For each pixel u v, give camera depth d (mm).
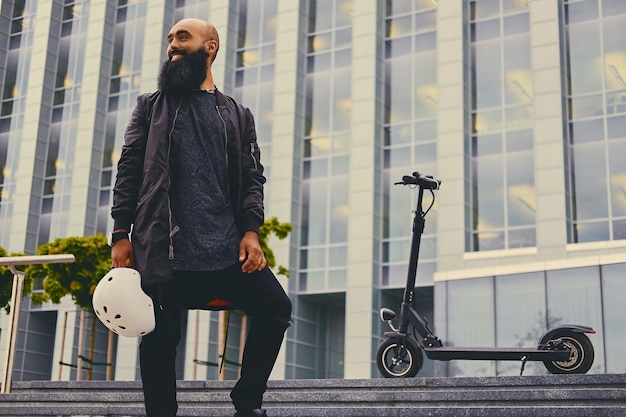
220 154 3117
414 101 30375
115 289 2812
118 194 3031
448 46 29375
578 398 4891
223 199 3076
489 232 27328
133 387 7527
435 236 28516
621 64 26609
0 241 36406
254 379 3100
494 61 28922
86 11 38219
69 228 34906
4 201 37125
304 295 30797
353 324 28719
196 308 3107
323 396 5793
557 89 26859
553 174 26109
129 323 2828
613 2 27219
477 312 22969
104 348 34250
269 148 32469
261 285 3061
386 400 5578
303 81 32594
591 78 26969
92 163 35312
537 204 26078
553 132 26516
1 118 38594
